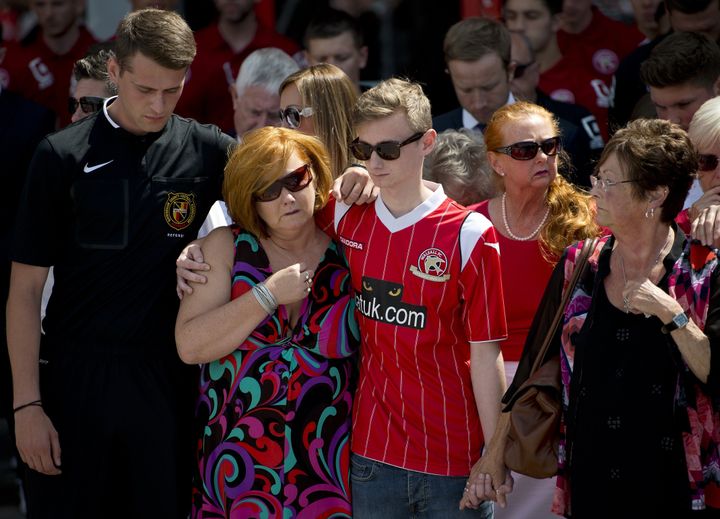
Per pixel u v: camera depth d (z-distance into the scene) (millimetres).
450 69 19094
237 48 22922
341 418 13250
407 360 12867
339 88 15375
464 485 13078
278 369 13039
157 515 13883
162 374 13781
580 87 22953
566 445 12383
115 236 13508
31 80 23484
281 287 12711
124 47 12969
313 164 13141
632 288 11711
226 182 13008
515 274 14773
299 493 13023
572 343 12391
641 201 11867
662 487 11703
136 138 13555
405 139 12453
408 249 12758
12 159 19656
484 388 12883
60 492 13828
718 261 11906
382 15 23812
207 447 13227
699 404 11867
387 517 13062
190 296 13141
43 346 14055
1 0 23391
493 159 14766
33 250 13539
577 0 22734
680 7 19500
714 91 16641
